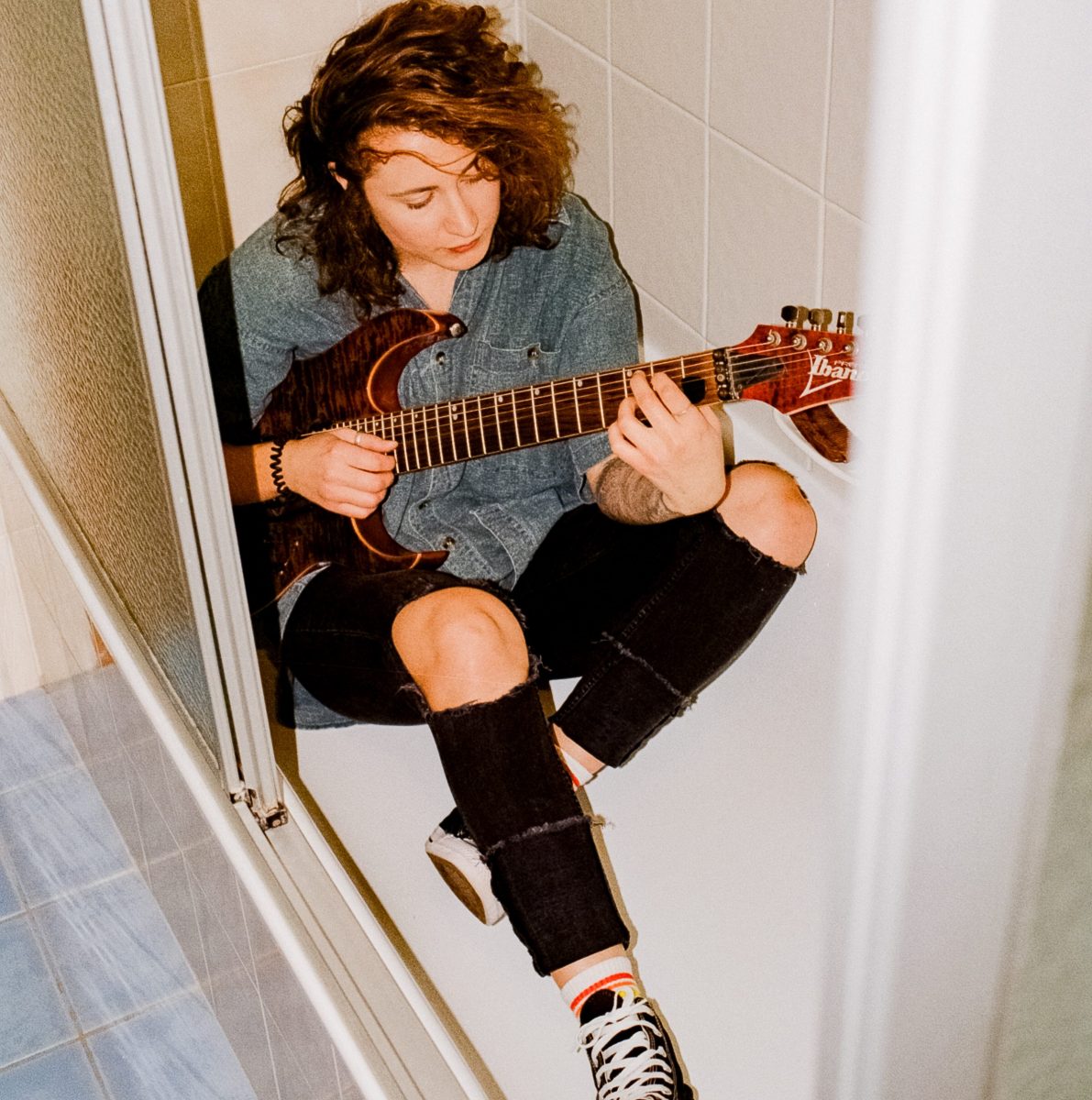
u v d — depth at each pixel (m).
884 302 0.33
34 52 1.01
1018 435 0.33
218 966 1.34
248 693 1.12
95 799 1.71
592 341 1.42
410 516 1.40
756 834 1.30
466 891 1.24
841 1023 0.43
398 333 1.39
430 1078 1.04
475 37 1.34
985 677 0.36
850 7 1.27
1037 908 0.41
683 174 1.60
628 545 1.34
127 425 1.08
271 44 1.61
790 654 1.43
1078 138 0.30
